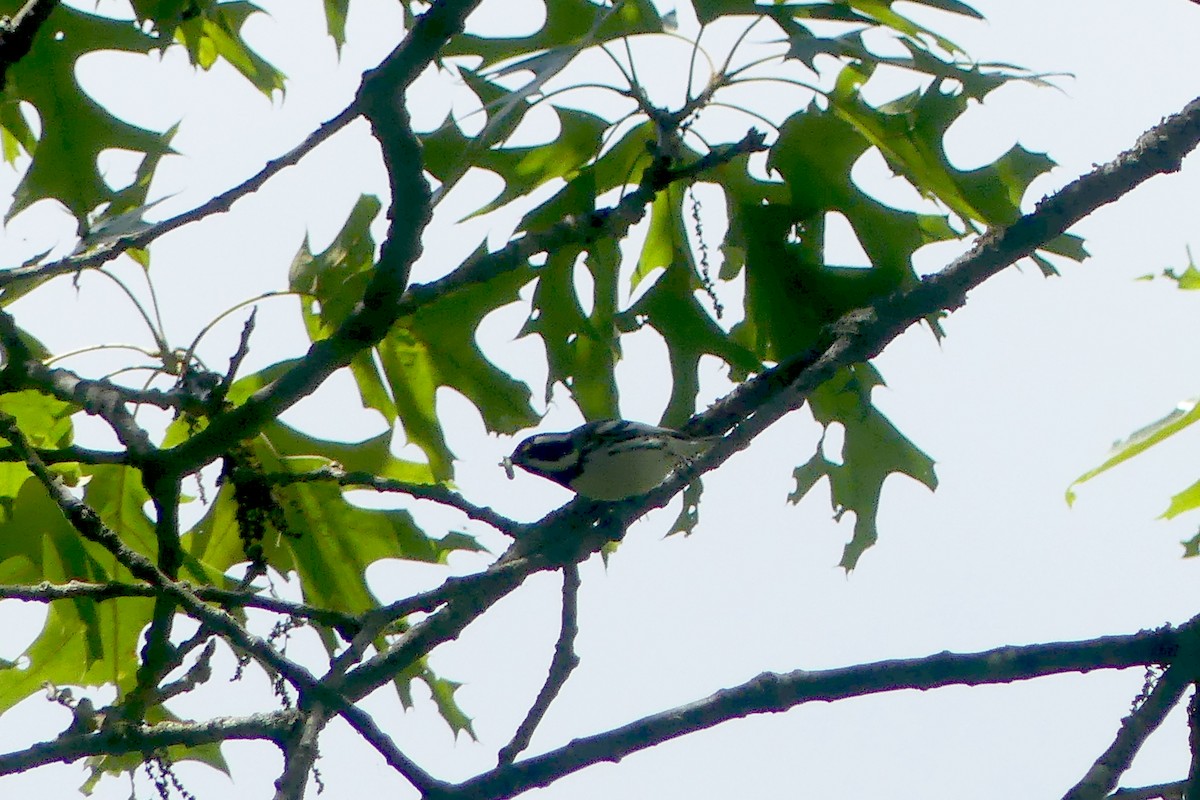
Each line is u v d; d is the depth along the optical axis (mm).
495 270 8305
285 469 10359
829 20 8984
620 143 9953
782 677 7004
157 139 10023
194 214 7484
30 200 9875
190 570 10133
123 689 10391
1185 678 6660
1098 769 6434
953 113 9523
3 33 7797
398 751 6715
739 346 10109
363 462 10375
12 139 11578
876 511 10297
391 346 10203
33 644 10289
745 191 10164
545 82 8047
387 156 7082
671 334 10164
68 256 7797
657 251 10484
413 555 10383
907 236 10062
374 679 7980
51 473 7566
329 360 8016
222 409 8359
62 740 7348
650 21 9367
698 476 8914
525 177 9891
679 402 10102
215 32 11523
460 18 6465
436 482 10391
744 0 8891
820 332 10070
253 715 7426
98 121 9992
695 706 6914
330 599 10383
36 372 8570
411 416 10312
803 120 9828
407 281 7824
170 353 9391
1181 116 9055
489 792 6648
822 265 10219
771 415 9039
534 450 9672
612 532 8500
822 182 10031
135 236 7570
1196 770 6512
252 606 7617
